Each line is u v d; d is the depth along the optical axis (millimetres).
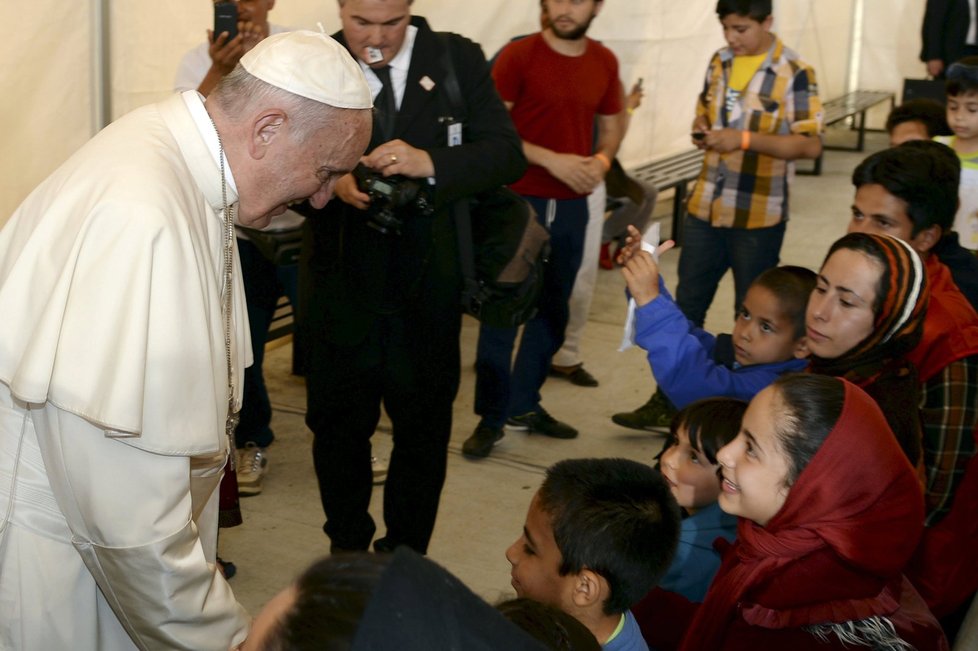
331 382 2904
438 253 2807
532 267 2883
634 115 7699
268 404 3996
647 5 7617
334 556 839
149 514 1596
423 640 728
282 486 3869
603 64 4164
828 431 1619
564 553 1617
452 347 2922
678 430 2164
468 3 5504
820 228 8195
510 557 1741
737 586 1686
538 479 4023
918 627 1688
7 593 1646
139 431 1518
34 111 3541
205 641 1700
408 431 2986
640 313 2420
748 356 2488
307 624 767
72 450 1558
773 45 4449
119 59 3791
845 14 12070
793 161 4508
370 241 2781
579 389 4941
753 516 1682
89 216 1543
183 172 1683
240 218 1810
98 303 1516
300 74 1706
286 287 3891
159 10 3910
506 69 4062
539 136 4086
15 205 3549
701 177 4574
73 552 1671
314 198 1873
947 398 2137
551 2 3922
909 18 12227
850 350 2037
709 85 4594
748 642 1675
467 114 2846
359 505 3084
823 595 1633
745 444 1689
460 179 2711
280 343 5320
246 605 3113
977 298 2678
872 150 11898
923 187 2461
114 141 1657
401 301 2842
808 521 1633
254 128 1706
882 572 1625
